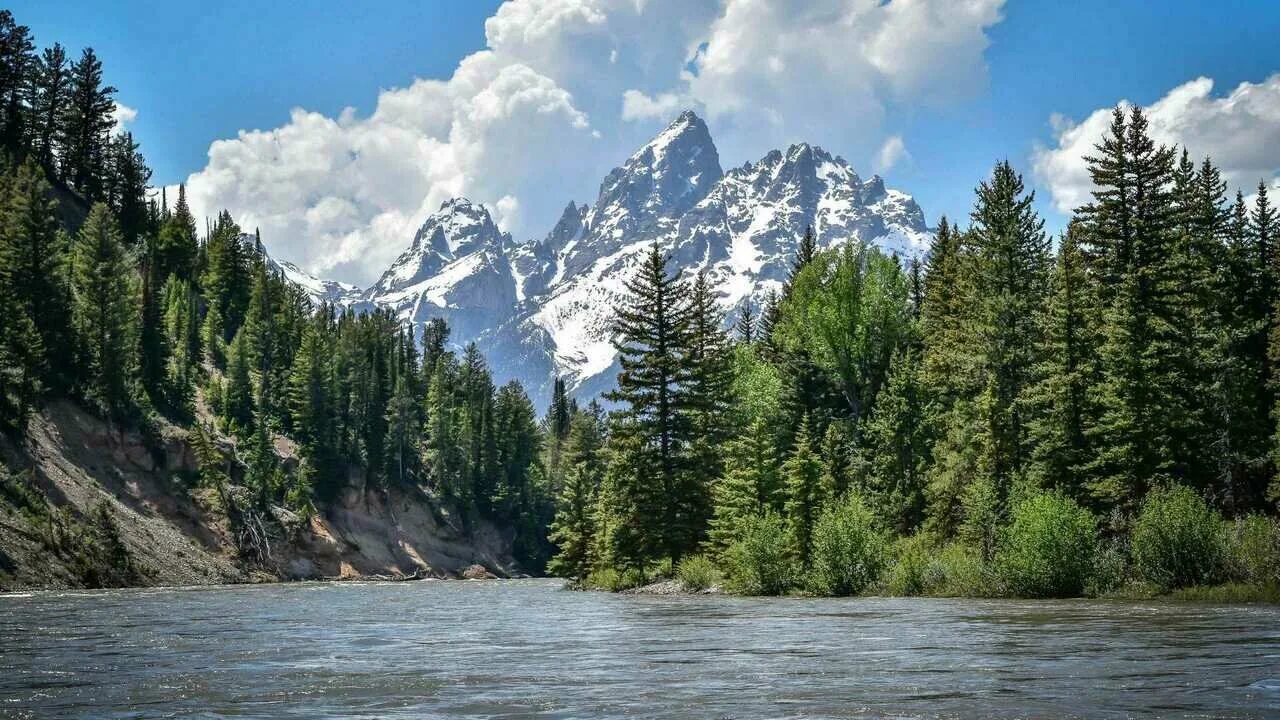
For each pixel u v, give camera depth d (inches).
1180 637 904.3
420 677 702.5
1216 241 2613.2
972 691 599.5
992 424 2255.2
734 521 2464.3
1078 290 2273.6
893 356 3115.2
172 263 6840.6
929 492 2433.6
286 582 4212.6
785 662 776.9
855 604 1594.5
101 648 933.8
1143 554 1563.7
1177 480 2026.3
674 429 2797.7
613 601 2044.8
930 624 1127.0
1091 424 2190.0
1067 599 1558.8
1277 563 1445.6
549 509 7293.3
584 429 5753.0
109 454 4008.4
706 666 759.7
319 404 5757.9
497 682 673.6
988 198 2817.4
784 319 3791.8
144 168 7121.1
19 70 6387.8
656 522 2716.5
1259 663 708.0
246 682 675.4
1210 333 2064.5
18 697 604.1
